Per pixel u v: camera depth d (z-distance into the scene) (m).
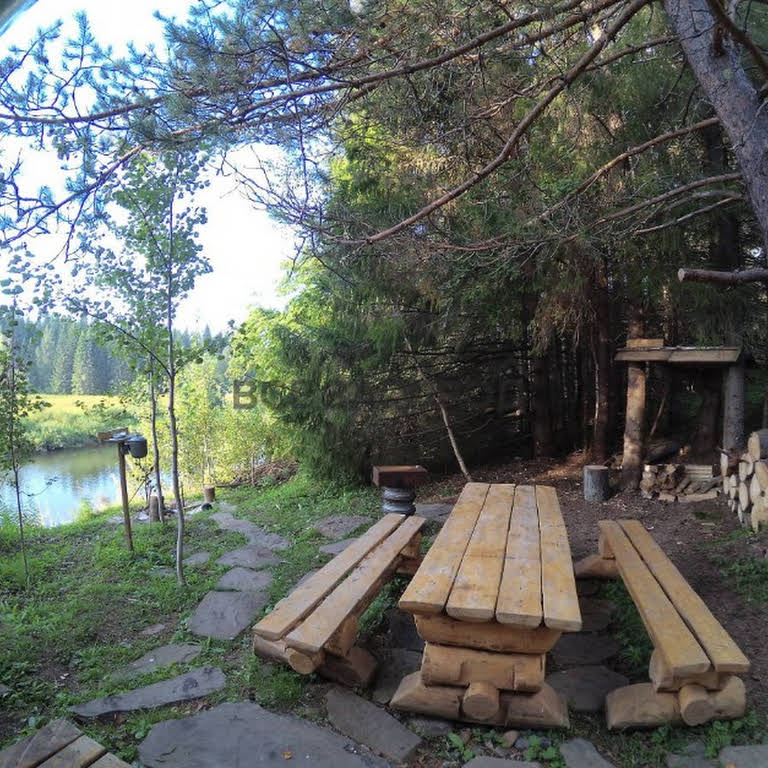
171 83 3.69
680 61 5.46
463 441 9.52
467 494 4.98
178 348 5.18
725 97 3.62
